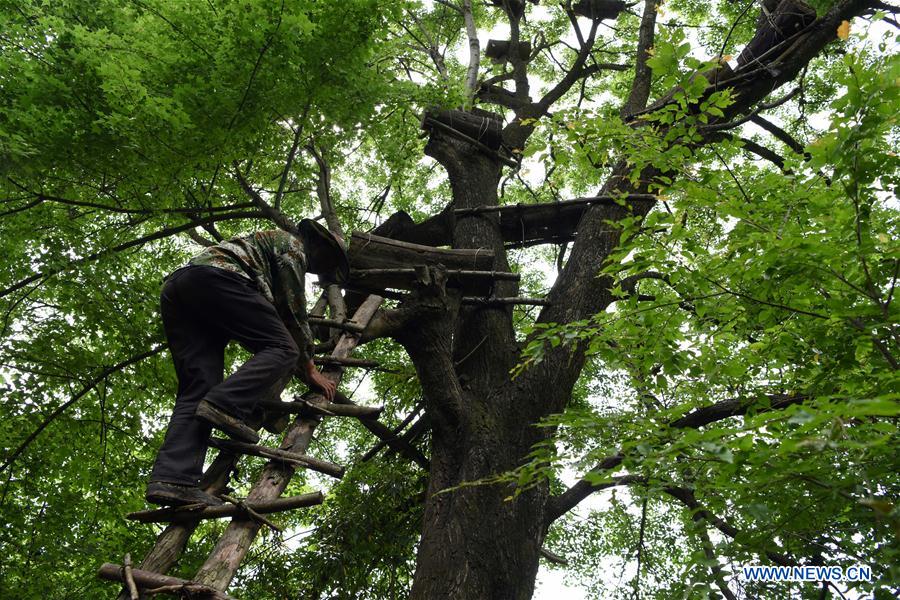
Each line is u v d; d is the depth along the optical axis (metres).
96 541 6.54
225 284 3.04
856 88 2.28
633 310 3.17
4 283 5.98
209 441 2.95
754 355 3.19
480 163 6.88
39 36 4.55
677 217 3.09
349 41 4.89
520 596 4.39
